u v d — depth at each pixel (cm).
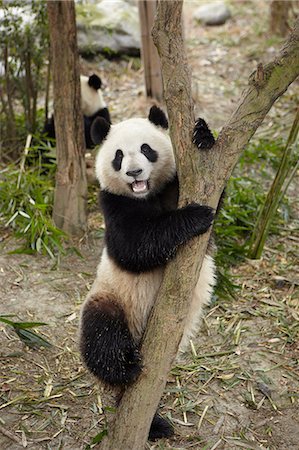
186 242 290
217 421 354
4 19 618
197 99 771
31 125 670
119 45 870
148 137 338
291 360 404
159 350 293
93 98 661
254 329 434
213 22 988
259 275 491
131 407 301
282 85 281
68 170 525
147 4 715
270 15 934
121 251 319
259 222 497
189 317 342
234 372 393
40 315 446
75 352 410
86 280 489
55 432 345
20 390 375
